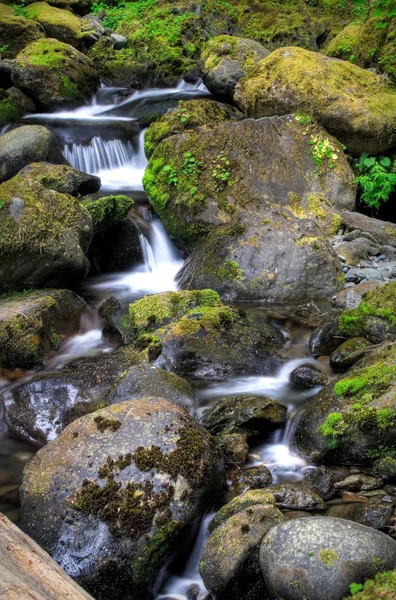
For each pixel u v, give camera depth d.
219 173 7.39
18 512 3.49
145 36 13.58
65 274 6.13
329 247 6.41
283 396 4.63
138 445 3.40
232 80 10.10
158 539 3.08
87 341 5.63
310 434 3.97
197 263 6.62
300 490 3.50
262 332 5.39
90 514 3.14
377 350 4.41
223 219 7.08
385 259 6.75
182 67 12.69
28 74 10.69
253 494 3.36
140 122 10.22
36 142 8.04
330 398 4.08
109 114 11.15
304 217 7.22
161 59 12.97
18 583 2.15
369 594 2.28
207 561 3.01
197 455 3.42
